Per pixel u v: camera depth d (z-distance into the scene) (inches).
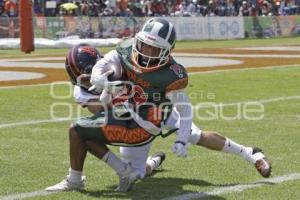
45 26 3531.0
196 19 4097.0
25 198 631.8
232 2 4785.9
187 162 795.4
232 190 663.8
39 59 2529.5
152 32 616.7
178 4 4544.8
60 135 964.6
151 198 633.6
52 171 747.4
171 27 625.3
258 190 662.5
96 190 663.1
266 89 1496.1
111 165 645.3
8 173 736.3
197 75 1807.3
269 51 2974.9
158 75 631.2
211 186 682.2
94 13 4111.7
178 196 641.0
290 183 691.4
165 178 717.9
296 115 1144.2
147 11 4350.4
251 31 4424.2
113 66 639.8
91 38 3678.6
